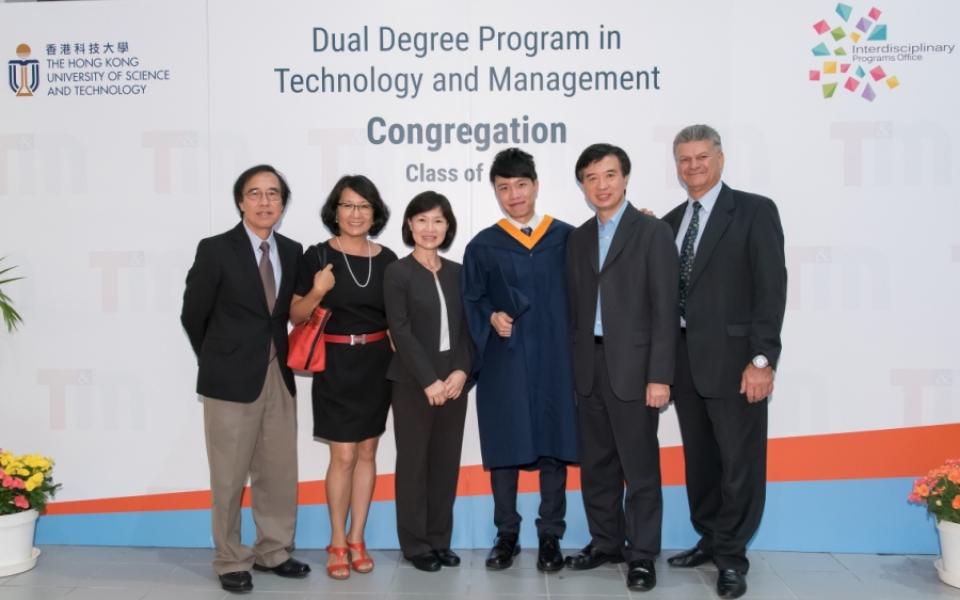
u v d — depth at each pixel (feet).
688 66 12.18
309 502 12.67
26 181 12.57
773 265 10.37
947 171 12.05
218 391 10.66
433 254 11.27
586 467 11.37
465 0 12.28
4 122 12.55
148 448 12.66
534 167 11.31
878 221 12.12
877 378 12.21
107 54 12.43
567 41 12.27
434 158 12.42
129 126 12.46
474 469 12.59
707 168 10.68
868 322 12.20
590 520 11.59
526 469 11.87
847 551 12.39
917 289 12.13
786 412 12.33
